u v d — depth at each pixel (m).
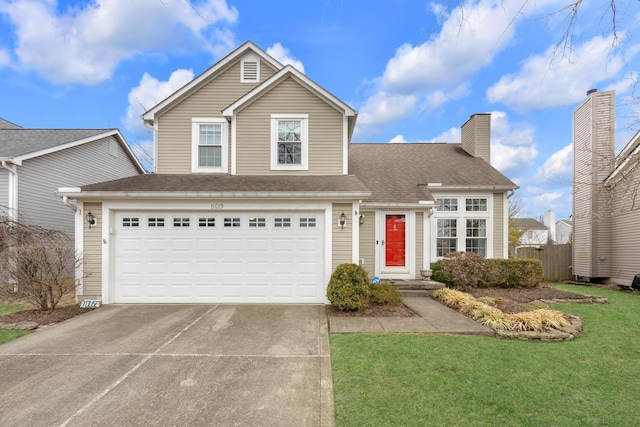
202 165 10.27
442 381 3.92
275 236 8.24
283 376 4.12
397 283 9.39
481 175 12.56
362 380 3.94
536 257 13.94
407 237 10.40
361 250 10.39
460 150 15.10
